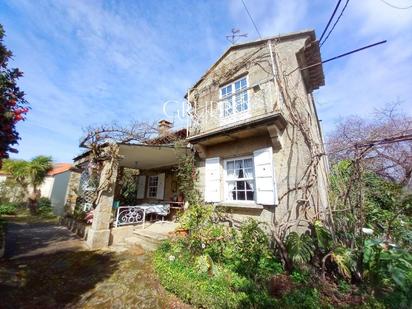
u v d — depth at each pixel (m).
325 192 7.74
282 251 4.61
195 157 8.13
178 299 3.78
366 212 5.96
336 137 17.03
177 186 10.81
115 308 3.49
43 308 3.40
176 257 5.14
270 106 6.17
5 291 3.85
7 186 16.36
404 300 3.24
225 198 6.92
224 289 3.65
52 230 9.49
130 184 14.28
